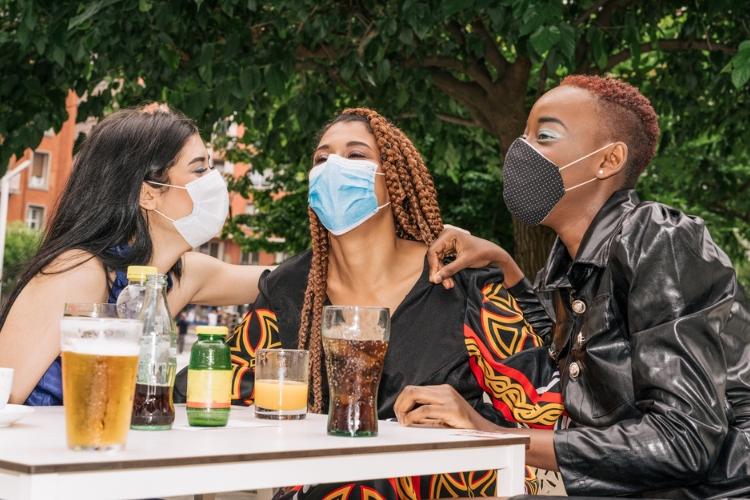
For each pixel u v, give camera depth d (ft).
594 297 6.89
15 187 135.33
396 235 8.42
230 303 9.93
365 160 7.97
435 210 8.41
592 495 6.07
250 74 19.13
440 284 7.94
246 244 50.96
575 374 6.90
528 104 28.76
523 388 7.38
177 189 8.46
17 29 19.40
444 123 29.89
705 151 33.32
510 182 7.54
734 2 20.16
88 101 22.17
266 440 5.08
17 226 119.34
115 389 4.35
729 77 23.38
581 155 7.32
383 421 6.76
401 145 8.30
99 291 7.79
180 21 19.15
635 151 7.41
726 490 6.09
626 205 7.14
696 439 5.86
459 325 7.80
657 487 6.05
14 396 7.19
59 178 140.56
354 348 5.46
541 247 24.26
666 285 6.26
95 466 4.03
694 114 26.84
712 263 6.42
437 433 5.90
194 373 5.83
